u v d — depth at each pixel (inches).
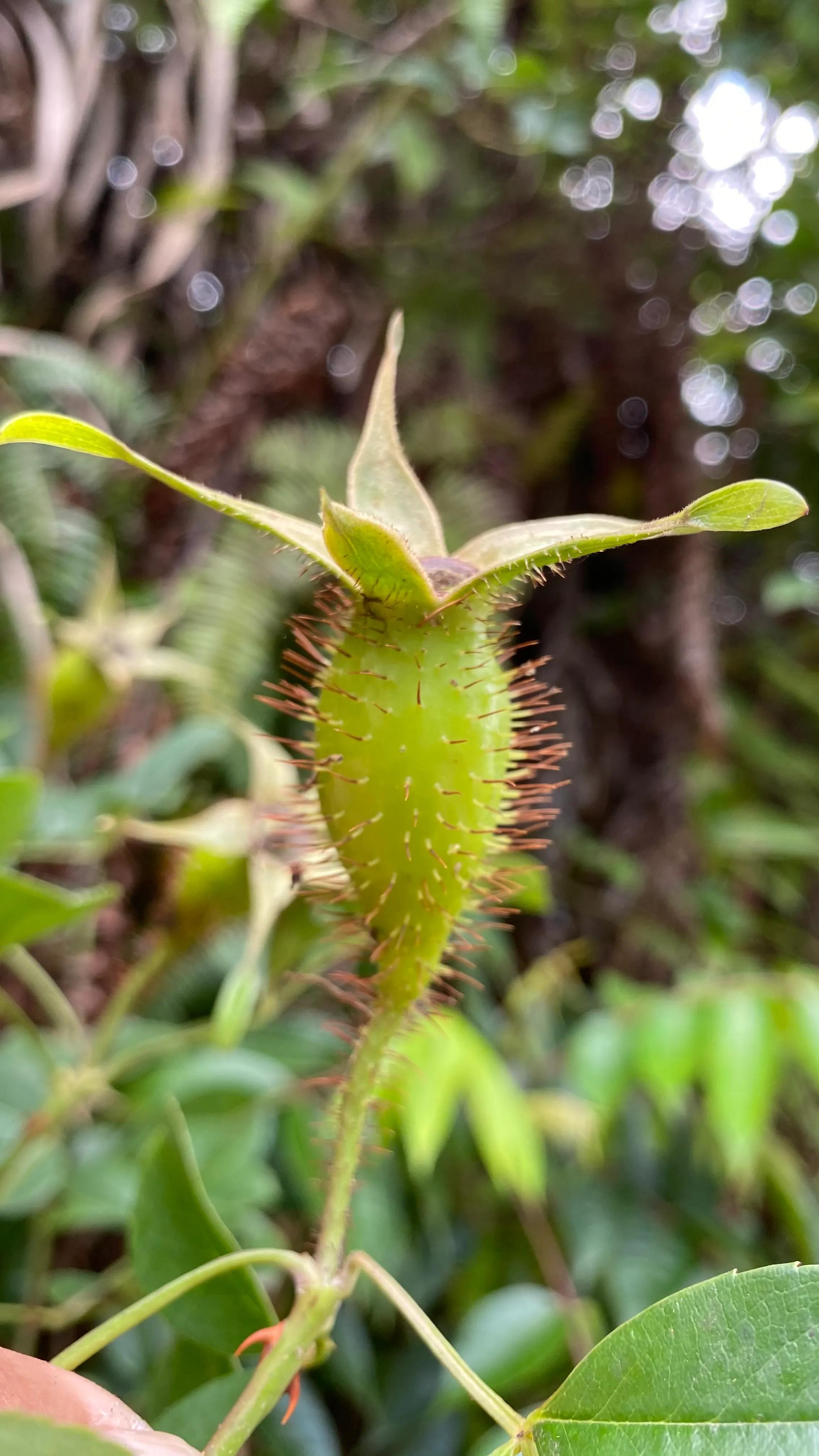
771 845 11.7
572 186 11.9
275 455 10.5
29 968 5.6
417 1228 7.8
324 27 11.3
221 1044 5.2
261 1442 6.4
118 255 11.2
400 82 9.9
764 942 12.4
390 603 3.6
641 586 12.5
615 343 12.3
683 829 11.7
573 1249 8.1
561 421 12.1
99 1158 6.1
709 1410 2.9
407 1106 6.0
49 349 10.0
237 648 9.5
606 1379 3.1
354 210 11.6
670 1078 6.5
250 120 11.5
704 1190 8.8
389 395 4.3
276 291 11.4
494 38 10.1
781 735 13.6
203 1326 3.9
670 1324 3.1
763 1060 6.5
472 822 3.7
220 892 5.5
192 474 10.4
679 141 11.9
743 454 13.6
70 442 3.3
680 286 12.3
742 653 13.5
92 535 9.9
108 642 7.0
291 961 5.5
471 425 11.5
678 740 12.1
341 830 3.7
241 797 9.0
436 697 3.6
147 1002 7.6
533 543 3.9
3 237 10.9
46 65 10.2
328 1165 3.8
